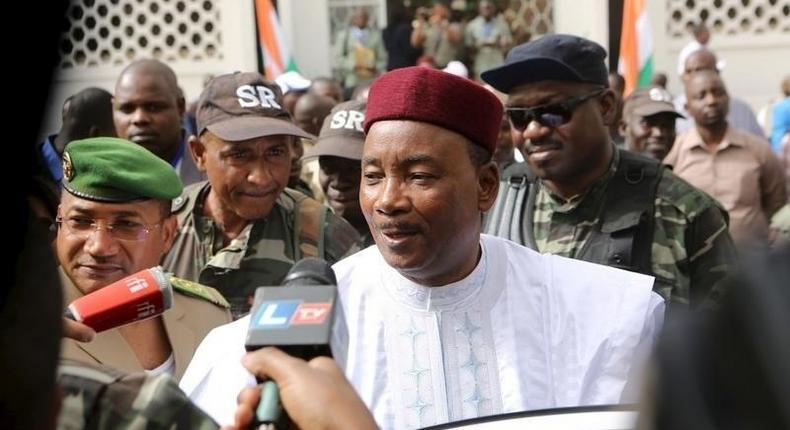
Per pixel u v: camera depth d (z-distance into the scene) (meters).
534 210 3.95
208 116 3.88
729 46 13.28
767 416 0.87
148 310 2.38
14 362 1.09
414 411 2.50
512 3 14.41
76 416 1.38
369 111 2.54
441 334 2.55
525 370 2.54
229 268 3.78
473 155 2.51
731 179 6.79
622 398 2.42
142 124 4.98
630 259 3.78
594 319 2.60
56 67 0.97
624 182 3.86
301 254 3.83
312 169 5.61
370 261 2.64
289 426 1.41
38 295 1.10
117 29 13.05
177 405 1.41
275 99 3.95
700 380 0.90
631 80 9.75
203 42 13.19
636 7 9.74
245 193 3.81
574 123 3.81
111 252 2.88
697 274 3.80
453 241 2.50
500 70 3.83
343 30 14.06
